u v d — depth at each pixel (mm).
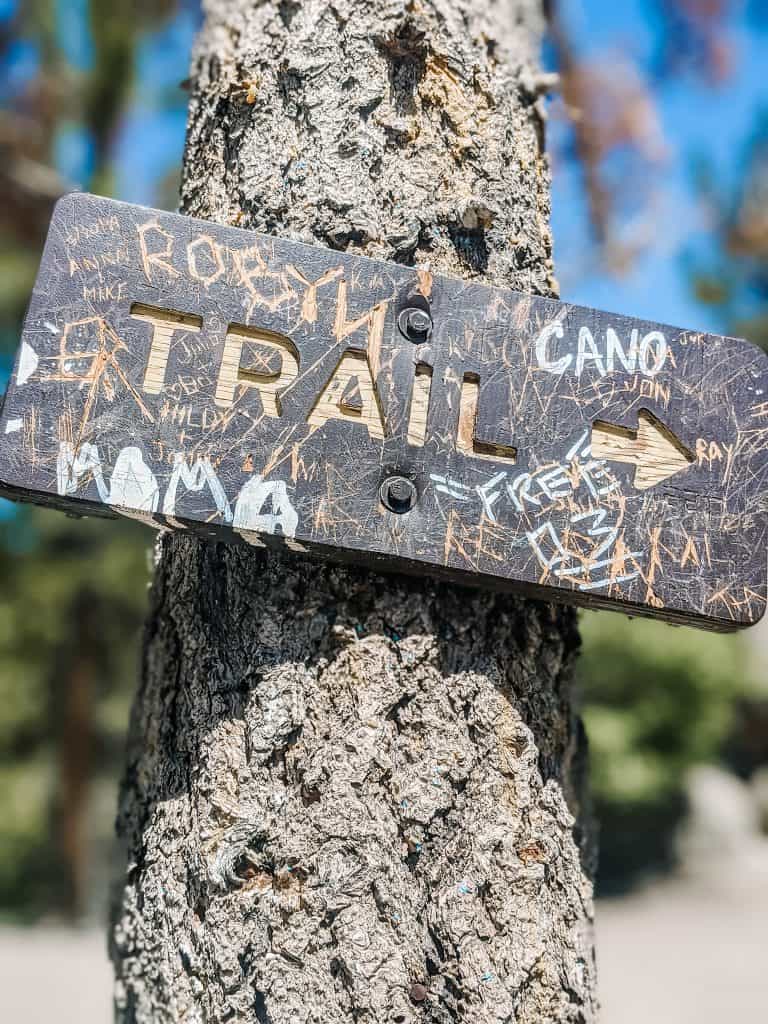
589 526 1090
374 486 1045
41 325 1004
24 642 8125
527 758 1111
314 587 1104
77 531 8117
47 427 987
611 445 1117
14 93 6090
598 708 8469
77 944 7957
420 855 1033
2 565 7973
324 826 1023
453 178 1245
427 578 1118
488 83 1318
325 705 1069
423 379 1085
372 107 1235
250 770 1059
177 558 1238
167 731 1178
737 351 1171
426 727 1073
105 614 8258
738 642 9117
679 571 1104
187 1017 1026
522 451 1091
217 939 1017
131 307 1028
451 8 1315
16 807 8469
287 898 1012
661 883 8875
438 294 1107
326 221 1189
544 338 1125
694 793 9297
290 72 1262
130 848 1236
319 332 1065
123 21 6023
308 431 1041
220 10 1410
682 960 6980
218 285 1053
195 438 1015
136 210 1050
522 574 1064
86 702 8445
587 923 1145
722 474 1136
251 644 1103
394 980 984
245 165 1255
